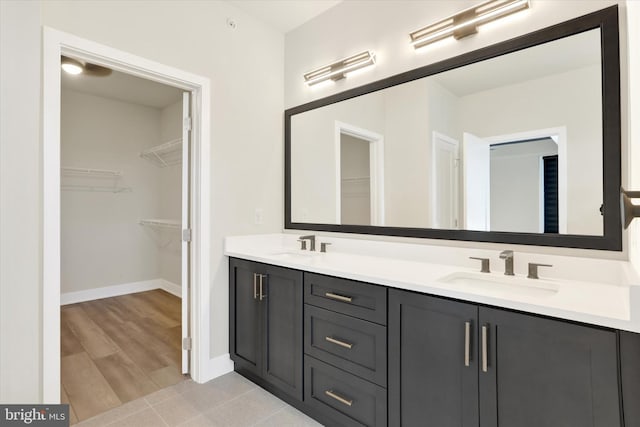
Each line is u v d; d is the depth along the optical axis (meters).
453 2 1.89
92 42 1.80
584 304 1.13
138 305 3.99
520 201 1.66
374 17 2.25
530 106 1.64
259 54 2.66
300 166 2.72
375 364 1.59
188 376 2.37
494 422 1.25
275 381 2.09
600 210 1.45
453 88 1.89
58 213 1.68
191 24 2.24
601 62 1.44
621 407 1.01
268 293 2.14
